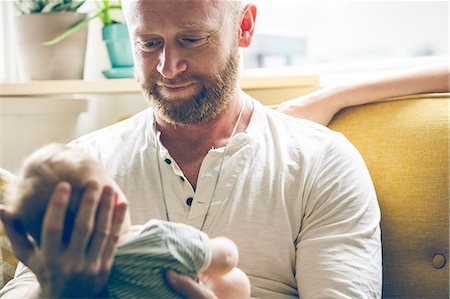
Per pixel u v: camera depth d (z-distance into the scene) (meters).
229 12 1.15
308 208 1.10
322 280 1.02
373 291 1.04
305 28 2.08
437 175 1.18
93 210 0.76
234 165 1.12
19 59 1.81
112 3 2.02
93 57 2.04
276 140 1.17
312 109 1.35
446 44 1.81
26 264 0.83
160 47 1.13
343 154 1.15
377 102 1.34
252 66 2.09
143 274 0.81
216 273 0.89
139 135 1.21
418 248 1.17
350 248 1.05
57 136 1.87
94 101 2.02
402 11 1.89
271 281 1.08
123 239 0.83
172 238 0.84
